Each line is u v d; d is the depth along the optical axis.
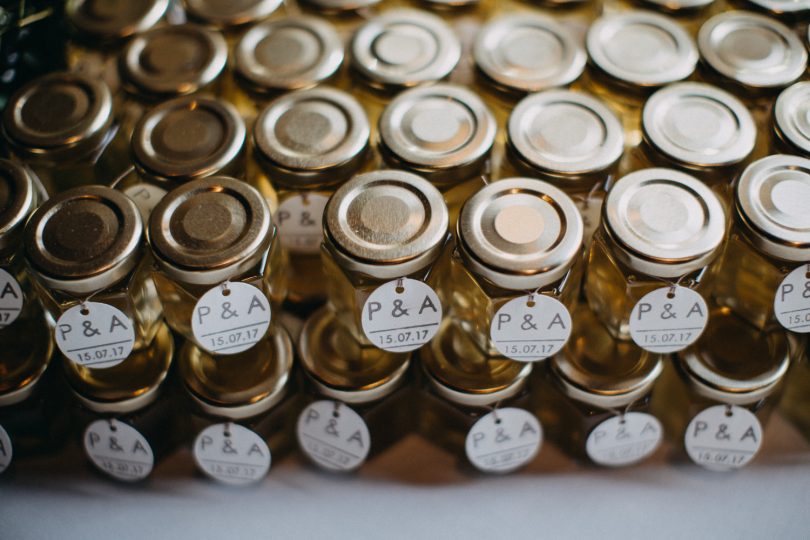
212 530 0.40
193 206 0.37
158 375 0.40
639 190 0.38
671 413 0.42
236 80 0.44
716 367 0.40
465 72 0.48
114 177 0.44
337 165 0.40
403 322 0.38
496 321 0.38
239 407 0.39
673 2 0.47
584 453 0.42
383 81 0.44
